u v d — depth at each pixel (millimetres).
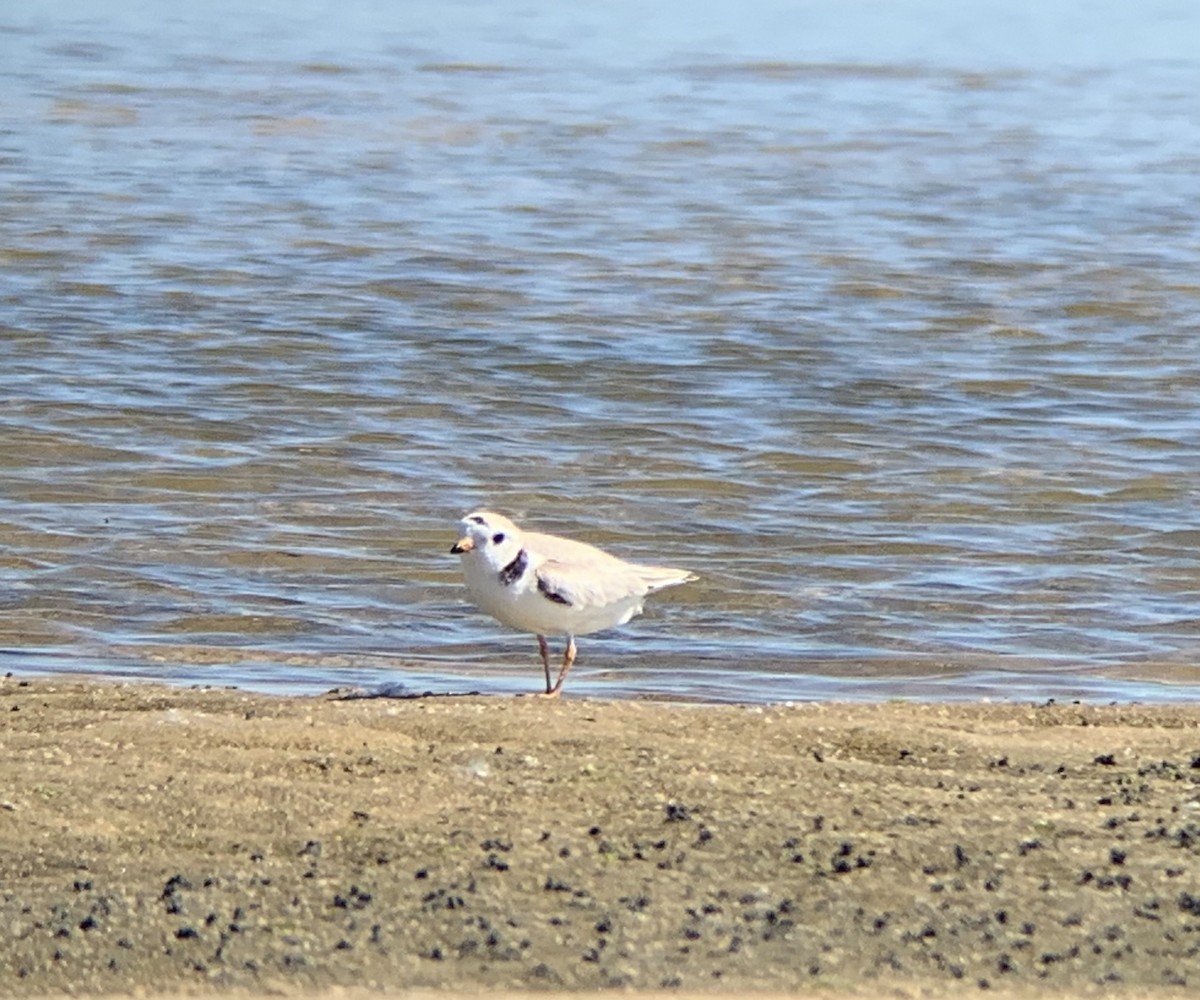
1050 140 42594
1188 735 11164
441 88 47594
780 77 52000
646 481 18641
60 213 31156
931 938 8289
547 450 19625
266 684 13109
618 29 61438
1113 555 16719
